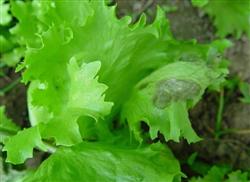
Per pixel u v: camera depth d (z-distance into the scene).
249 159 0.51
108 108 0.39
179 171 0.42
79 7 0.45
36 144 0.40
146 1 0.58
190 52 0.47
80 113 0.39
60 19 0.45
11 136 0.44
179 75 0.42
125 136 0.46
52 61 0.41
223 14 0.55
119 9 0.58
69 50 0.41
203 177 0.47
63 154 0.41
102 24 0.42
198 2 0.52
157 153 0.42
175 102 0.41
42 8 0.47
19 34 0.50
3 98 0.56
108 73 0.43
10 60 0.55
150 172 0.41
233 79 0.54
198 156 0.52
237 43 0.56
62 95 0.42
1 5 0.52
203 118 0.53
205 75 0.42
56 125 0.40
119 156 0.41
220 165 0.51
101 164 0.41
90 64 0.39
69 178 0.40
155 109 0.42
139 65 0.45
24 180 0.42
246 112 0.53
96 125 0.45
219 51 0.50
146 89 0.44
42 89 0.41
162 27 0.45
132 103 0.44
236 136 0.52
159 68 0.45
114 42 0.42
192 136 0.41
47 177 0.40
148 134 0.48
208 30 0.57
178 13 0.58
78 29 0.41
